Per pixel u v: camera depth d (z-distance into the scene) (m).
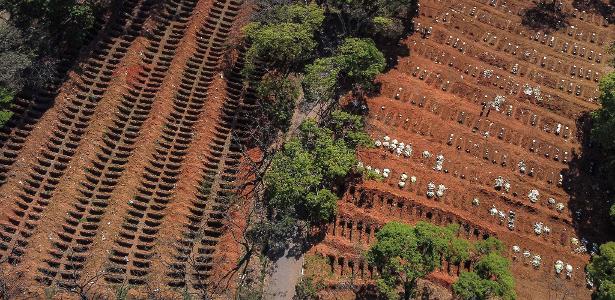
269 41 50.28
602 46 60.97
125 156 48.41
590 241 47.59
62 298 39.56
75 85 51.16
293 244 44.75
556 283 45.06
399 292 41.72
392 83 55.06
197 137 49.69
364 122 52.03
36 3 48.78
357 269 43.69
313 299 41.94
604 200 49.75
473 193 49.06
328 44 56.56
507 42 60.28
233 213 45.97
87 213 44.56
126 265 42.22
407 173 49.59
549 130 53.94
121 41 55.03
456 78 56.41
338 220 46.09
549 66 58.75
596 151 52.69
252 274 42.88
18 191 44.78
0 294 38.97
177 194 46.34
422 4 62.12
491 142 52.41
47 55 51.38
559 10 63.84
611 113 47.44
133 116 50.66
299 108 52.47
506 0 64.00
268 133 50.28
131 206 45.28
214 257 43.59
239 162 49.19
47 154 47.38
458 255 39.62
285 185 43.81
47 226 43.03
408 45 58.38
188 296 39.91
